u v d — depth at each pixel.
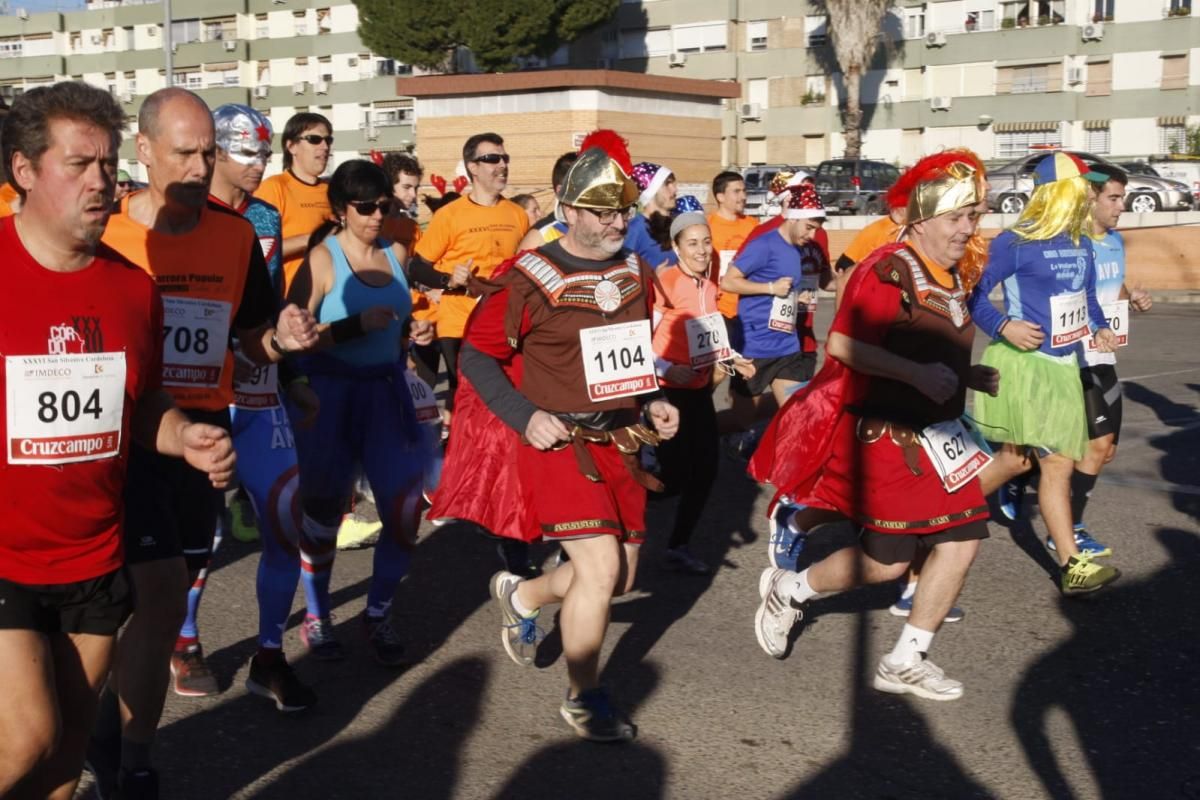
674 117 34.44
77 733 3.06
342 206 5.06
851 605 5.77
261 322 4.16
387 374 5.11
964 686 4.79
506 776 4.04
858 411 4.66
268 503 4.57
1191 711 4.55
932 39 49.47
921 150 50.62
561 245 4.30
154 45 69.19
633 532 4.34
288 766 4.11
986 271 5.61
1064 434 5.58
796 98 52.88
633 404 4.35
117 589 3.01
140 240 3.90
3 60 73.75
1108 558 6.47
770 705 4.61
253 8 66.06
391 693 4.75
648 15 55.06
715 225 9.30
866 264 4.52
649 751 4.23
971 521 4.57
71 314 2.88
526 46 46.97
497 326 4.26
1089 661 5.06
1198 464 8.67
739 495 7.99
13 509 2.84
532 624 4.85
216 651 5.20
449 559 6.57
